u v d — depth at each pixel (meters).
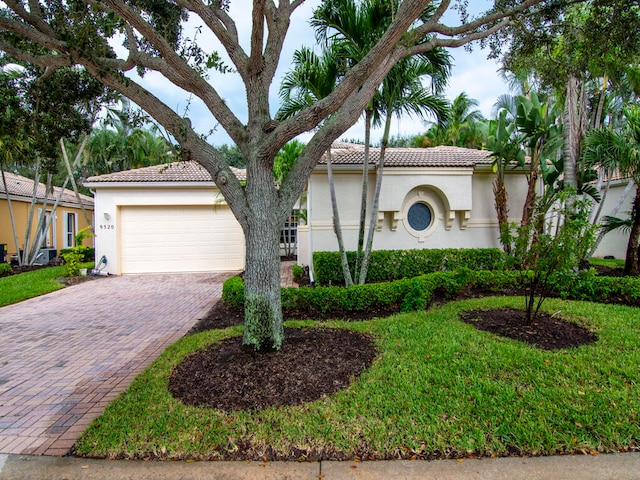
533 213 6.15
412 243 10.59
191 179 13.56
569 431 3.08
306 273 11.87
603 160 9.35
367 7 7.04
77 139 6.24
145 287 11.26
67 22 4.61
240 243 14.40
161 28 5.85
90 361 5.28
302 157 4.71
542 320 6.13
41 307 8.78
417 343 5.10
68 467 2.84
